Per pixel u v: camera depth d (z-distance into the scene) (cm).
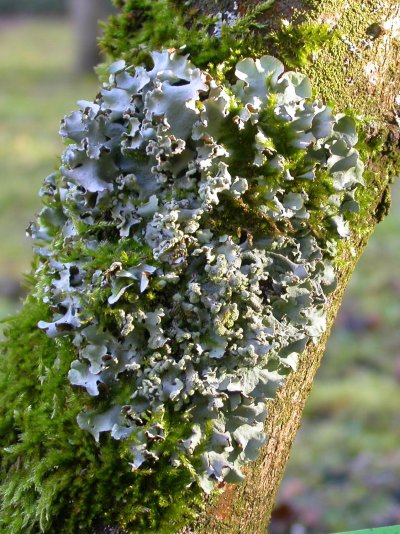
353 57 42
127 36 45
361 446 110
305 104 40
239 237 40
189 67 39
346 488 102
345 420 117
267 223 40
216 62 41
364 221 44
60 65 390
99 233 41
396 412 118
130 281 39
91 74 363
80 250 41
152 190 40
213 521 42
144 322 39
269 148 39
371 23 42
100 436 41
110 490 41
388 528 44
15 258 172
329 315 44
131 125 40
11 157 240
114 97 40
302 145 40
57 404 41
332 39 41
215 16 42
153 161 40
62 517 41
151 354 40
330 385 128
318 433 114
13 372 44
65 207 42
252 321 40
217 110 39
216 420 40
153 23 43
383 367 133
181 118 39
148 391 39
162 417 39
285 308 41
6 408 43
